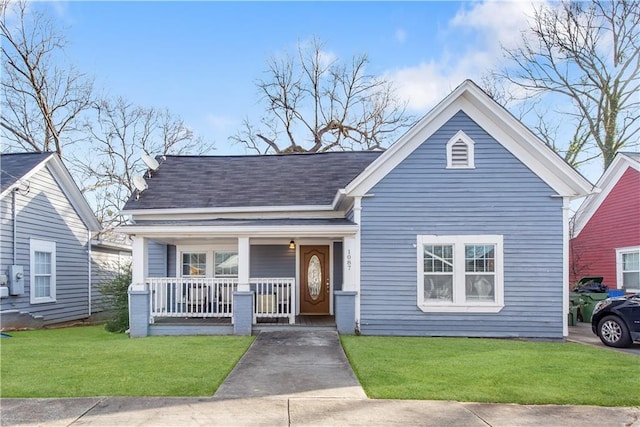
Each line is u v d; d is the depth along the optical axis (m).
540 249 10.46
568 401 5.55
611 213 16.25
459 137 10.66
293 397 5.59
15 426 4.60
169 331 10.70
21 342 9.73
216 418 4.85
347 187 10.57
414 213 10.62
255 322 11.07
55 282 15.09
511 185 10.57
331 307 13.48
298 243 13.60
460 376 6.59
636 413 5.20
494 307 10.40
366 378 6.43
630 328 9.20
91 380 6.20
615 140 20.53
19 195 13.31
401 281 10.57
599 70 21.00
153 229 10.62
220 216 12.67
